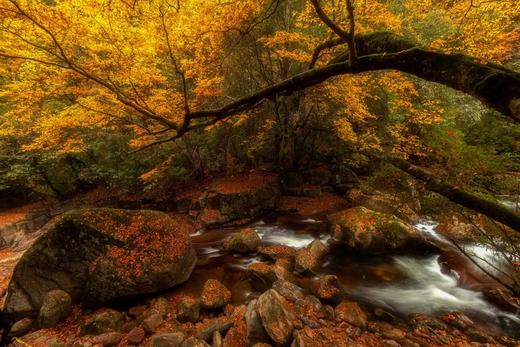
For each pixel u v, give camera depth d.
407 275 6.64
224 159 13.59
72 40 4.99
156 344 4.32
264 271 6.14
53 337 4.68
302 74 3.92
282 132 10.94
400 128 9.34
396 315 5.20
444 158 6.27
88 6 4.65
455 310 5.31
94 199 13.30
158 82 8.84
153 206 12.26
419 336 4.57
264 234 9.41
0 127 10.74
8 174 12.08
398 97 8.90
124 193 13.11
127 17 4.97
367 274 6.68
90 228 5.76
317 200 11.70
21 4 3.86
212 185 12.11
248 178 12.28
